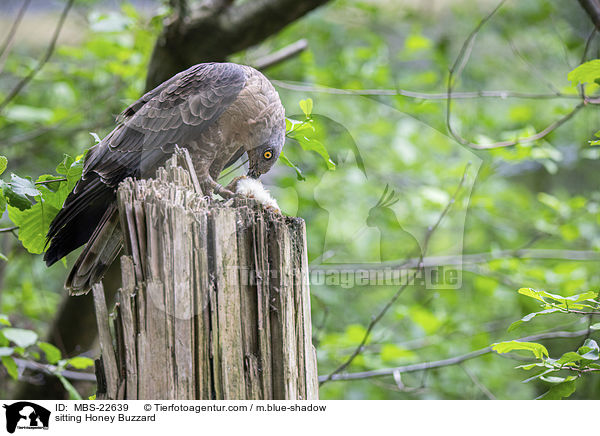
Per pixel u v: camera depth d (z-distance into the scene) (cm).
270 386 419
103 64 1109
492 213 1068
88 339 937
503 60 1412
